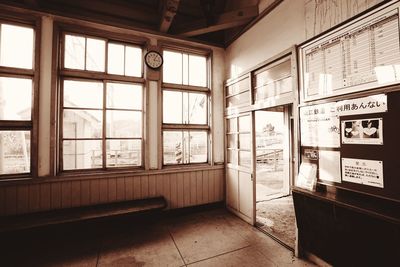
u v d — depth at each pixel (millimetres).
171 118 3752
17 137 2867
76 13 3164
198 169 3812
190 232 3045
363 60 1818
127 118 3449
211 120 3961
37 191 2850
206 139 4039
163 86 3641
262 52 3064
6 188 2727
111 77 3287
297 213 2348
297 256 2404
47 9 2926
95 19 3162
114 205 3109
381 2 1689
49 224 2553
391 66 1631
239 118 3666
